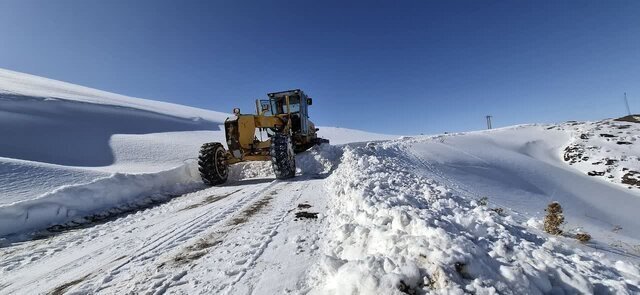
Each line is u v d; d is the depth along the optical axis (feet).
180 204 19.52
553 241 9.00
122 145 48.80
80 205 17.48
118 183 20.47
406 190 15.10
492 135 80.79
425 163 41.14
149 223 15.17
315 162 31.91
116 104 118.21
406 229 7.91
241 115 27.76
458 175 38.81
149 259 10.22
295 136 34.47
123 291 8.08
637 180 54.24
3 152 41.45
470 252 6.31
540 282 5.82
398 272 5.70
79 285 8.66
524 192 39.60
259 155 28.30
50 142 48.42
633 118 83.35
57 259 10.99
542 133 84.12
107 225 15.44
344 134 149.69
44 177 19.76
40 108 73.46
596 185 53.47
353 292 5.88
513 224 11.98
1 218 14.11
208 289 7.88
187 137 72.18
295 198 18.31
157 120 102.78
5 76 160.76
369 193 12.46
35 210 15.38
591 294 5.80
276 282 7.95
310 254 9.62
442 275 5.50
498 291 5.43
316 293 6.70
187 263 9.64
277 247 10.45
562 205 37.96
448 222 8.56
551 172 53.52
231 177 30.83
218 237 11.99
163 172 25.09
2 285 9.06
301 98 36.76
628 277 7.63
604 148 67.87
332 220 12.84
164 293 7.82
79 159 42.01
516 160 55.06
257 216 14.70
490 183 39.11
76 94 141.49
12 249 12.28
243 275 8.51
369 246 8.04
